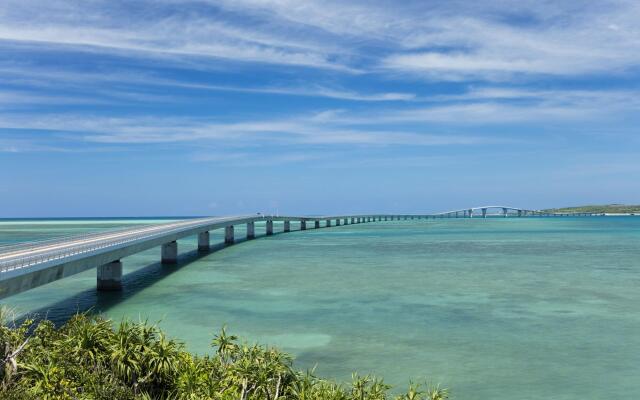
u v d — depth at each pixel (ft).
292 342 106.11
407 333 113.50
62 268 128.36
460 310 139.33
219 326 120.47
